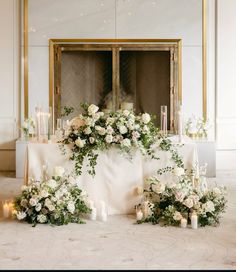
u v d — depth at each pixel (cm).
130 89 834
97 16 823
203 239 464
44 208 512
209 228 500
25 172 551
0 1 824
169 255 419
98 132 531
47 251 429
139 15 826
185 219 504
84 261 404
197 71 835
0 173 819
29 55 827
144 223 516
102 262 402
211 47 843
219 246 443
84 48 825
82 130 536
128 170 545
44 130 599
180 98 834
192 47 833
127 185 545
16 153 773
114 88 830
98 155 539
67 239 463
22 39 826
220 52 841
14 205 533
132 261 404
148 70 832
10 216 541
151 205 523
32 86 829
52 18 823
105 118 542
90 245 446
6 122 834
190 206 507
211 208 503
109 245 446
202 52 833
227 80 845
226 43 841
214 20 841
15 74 833
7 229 494
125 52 830
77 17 823
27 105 828
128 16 825
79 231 489
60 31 824
